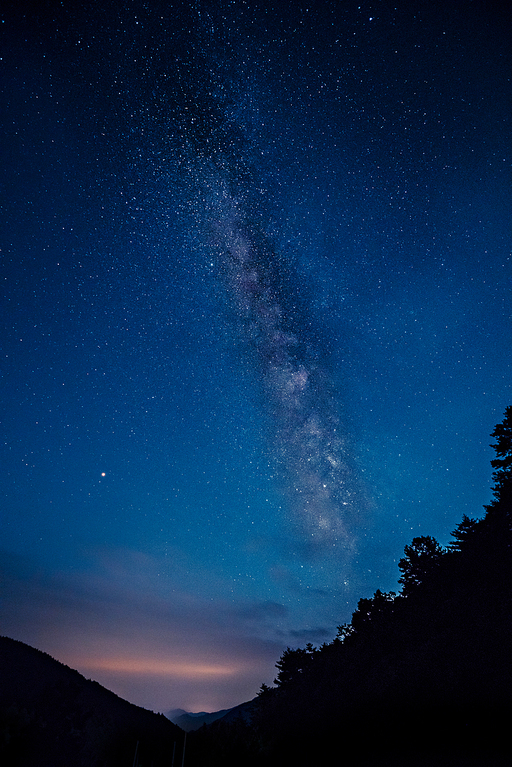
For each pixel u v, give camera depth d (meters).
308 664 35.53
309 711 23.70
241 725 21.31
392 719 17.19
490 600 24.05
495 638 20.14
